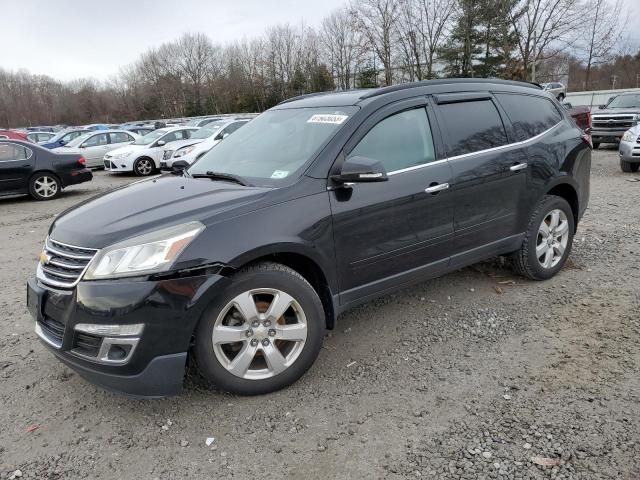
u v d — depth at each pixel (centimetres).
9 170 1189
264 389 318
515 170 436
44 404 325
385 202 355
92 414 312
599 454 257
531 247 466
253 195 318
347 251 343
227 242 294
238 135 443
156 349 281
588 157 517
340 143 349
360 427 289
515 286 483
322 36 5272
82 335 286
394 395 318
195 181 368
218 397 322
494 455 261
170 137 1775
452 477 248
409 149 379
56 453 279
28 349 401
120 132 2052
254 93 6288
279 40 5947
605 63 3494
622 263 530
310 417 299
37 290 309
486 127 429
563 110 518
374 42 3753
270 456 269
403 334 398
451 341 384
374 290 366
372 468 257
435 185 381
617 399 301
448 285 491
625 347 360
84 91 8388
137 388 285
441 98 407
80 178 1302
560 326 398
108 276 278
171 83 7388
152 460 270
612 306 428
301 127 386
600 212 767
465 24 3475
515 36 3183
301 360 326
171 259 281
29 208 1134
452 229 400
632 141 1098
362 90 411
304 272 346
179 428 295
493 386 322
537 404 301
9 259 679
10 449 283
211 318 295
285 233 312
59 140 2466
